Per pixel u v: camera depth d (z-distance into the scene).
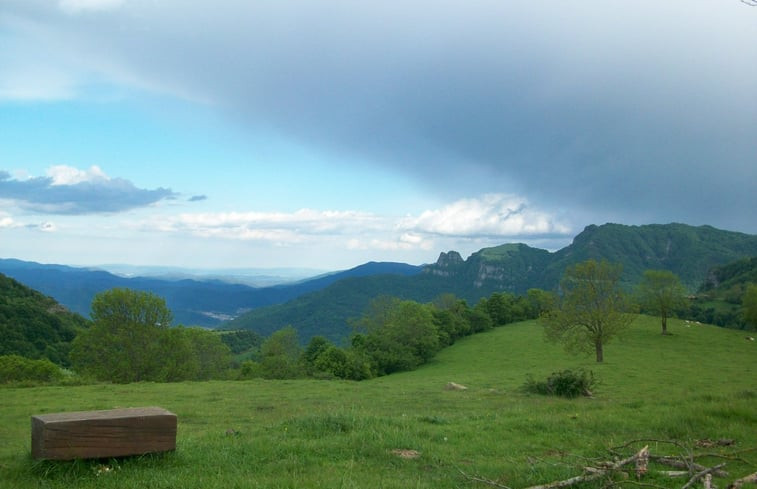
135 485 8.04
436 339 86.19
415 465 10.19
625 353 73.50
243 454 10.25
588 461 10.11
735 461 11.14
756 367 57.75
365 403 26.19
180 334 56.84
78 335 55.34
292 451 10.62
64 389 33.72
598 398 28.28
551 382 29.89
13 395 30.16
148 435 9.32
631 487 9.08
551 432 13.96
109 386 36.31
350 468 9.59
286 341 88.62
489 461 10.75
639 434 13.70
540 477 9.39
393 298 113.69
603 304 63.44
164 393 31.45
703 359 66.19
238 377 68.19
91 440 8.74
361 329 115.69
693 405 17.61
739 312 111.62
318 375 67.56
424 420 15.47
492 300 120.81
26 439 14.05
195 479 8.34
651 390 34.88
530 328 110.19
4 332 80.50
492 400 27.03
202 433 13.61
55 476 8.28
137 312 54.84
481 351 89.38
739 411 15.77
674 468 10.33
